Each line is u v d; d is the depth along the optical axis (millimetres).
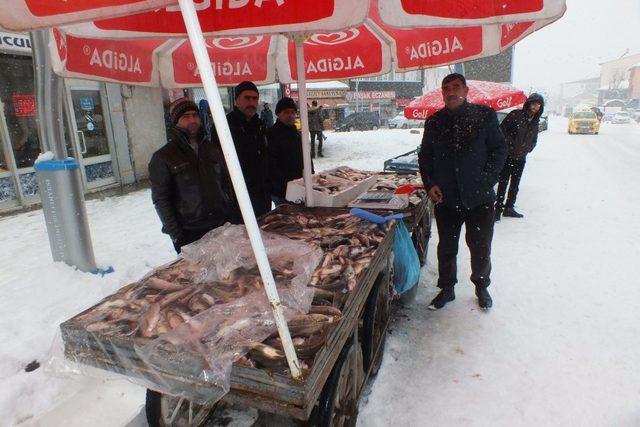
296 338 1480
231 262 2016
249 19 1711
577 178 9047
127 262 4285
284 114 3986
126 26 2217
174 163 2652
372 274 2184
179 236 2768
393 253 2916
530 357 2701
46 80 3568
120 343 1519
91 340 1569
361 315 2242
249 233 1277
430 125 3123
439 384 2469
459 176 3006
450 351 2795
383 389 2430
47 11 1456
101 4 1431
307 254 2117
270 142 4031
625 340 2852
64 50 2525
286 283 1824
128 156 8695
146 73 3350
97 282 3768
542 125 23906
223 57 4059
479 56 3225
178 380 1451
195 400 1463
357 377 2070
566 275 3930
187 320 1595
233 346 1450
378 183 4152
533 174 9680
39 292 3543
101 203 7059
